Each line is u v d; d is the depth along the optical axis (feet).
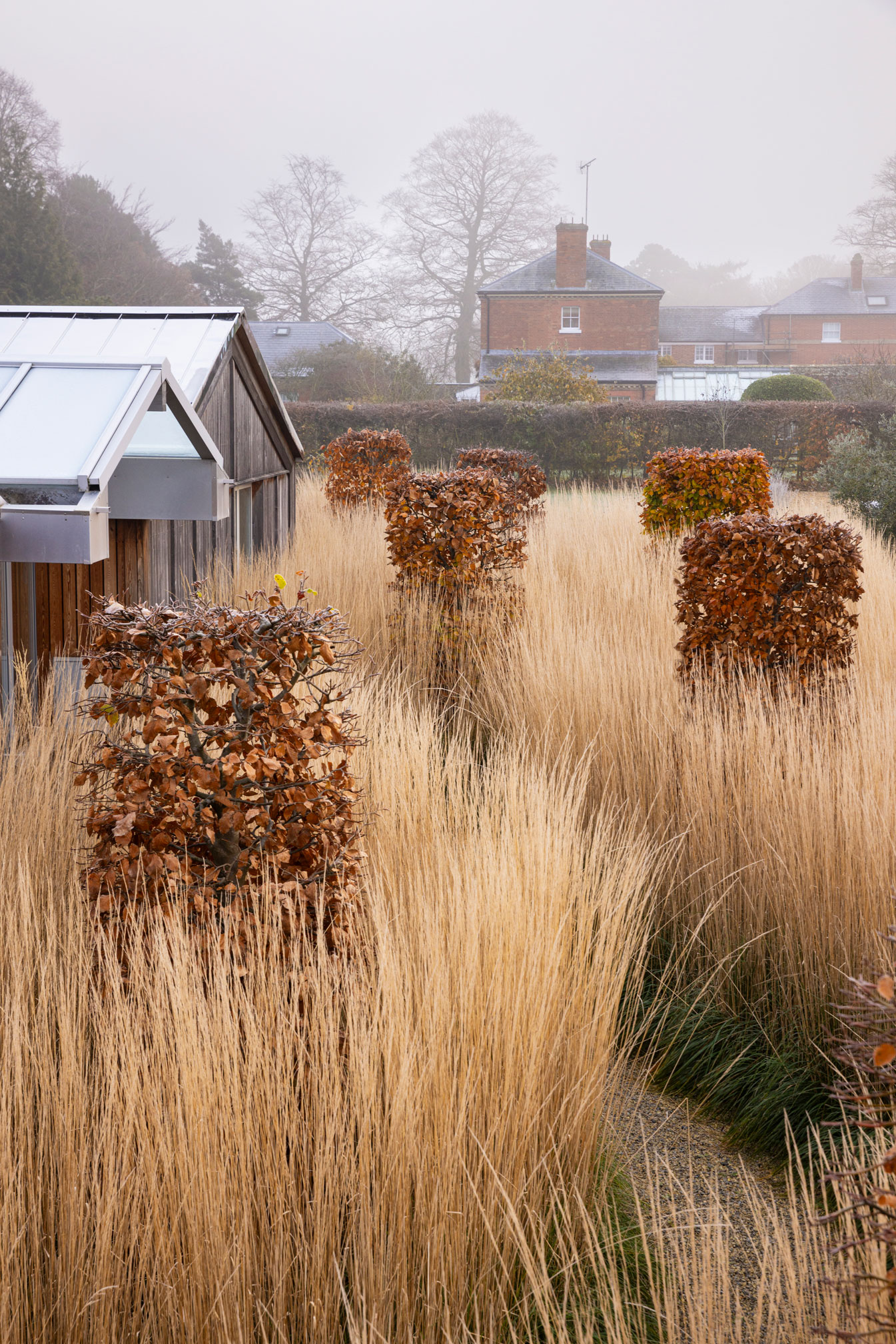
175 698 9.30
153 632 9.50
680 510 35.70
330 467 48.88
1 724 13.94
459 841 12.26
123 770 9.67
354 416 86.84
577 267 157.79
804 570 18.13
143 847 9.42
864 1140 9.32
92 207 158.92
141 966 8.77
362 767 13.52
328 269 187.62
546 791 13.56
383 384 118.62
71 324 27.22
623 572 29.58
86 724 14.34
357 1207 7.71
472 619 24.14
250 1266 7.33
